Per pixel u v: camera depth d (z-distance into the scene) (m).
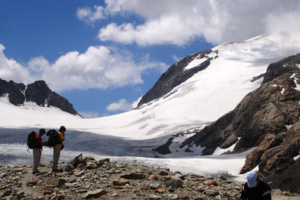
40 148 14.38
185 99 171.75
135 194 10.11
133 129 146.75
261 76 164.75
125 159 43.03
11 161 48.50
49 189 10.84
